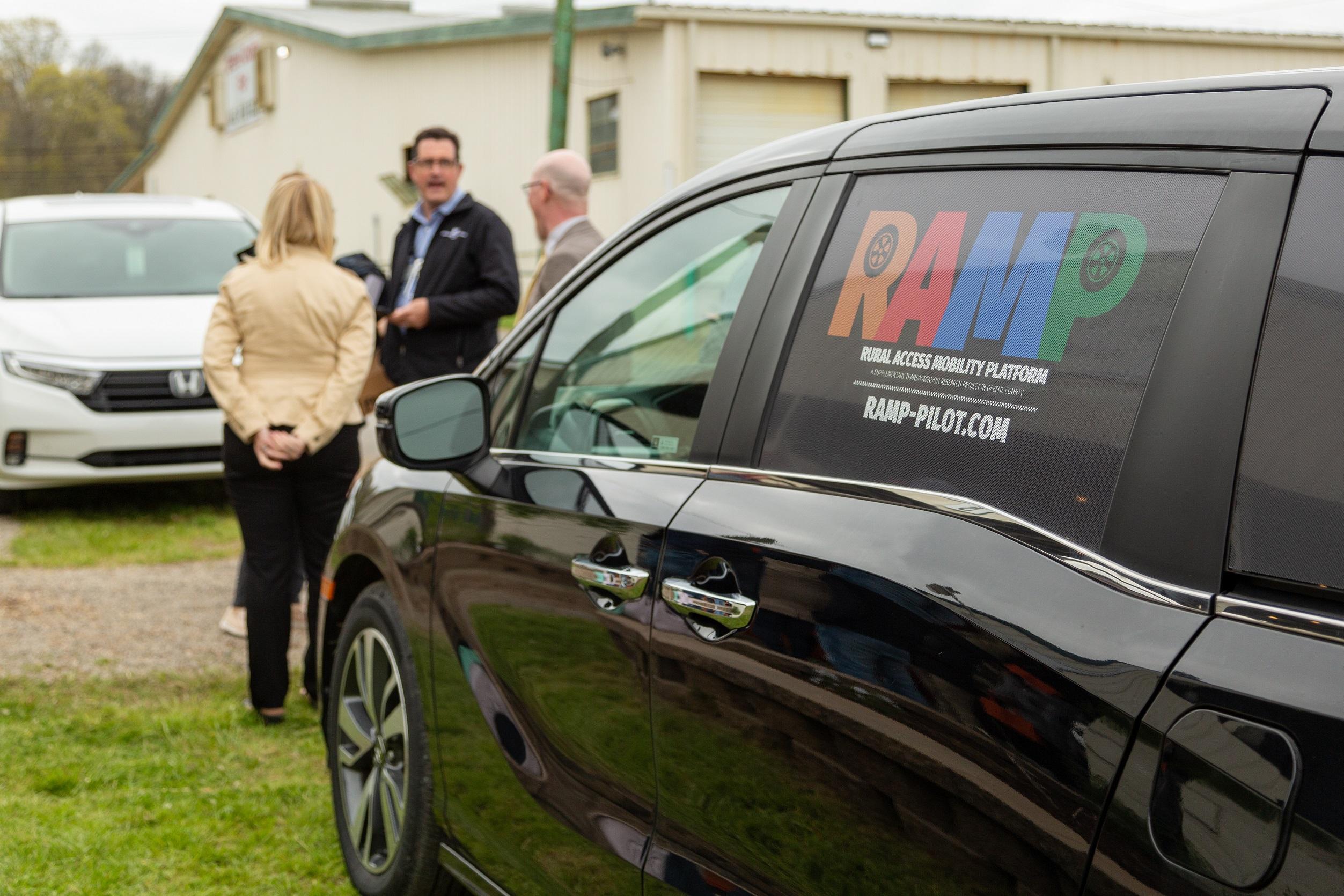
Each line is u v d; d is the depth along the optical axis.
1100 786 1.20
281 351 3.83
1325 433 1.16
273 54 25.27
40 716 4.06
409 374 4.84
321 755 3.79
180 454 7.18
